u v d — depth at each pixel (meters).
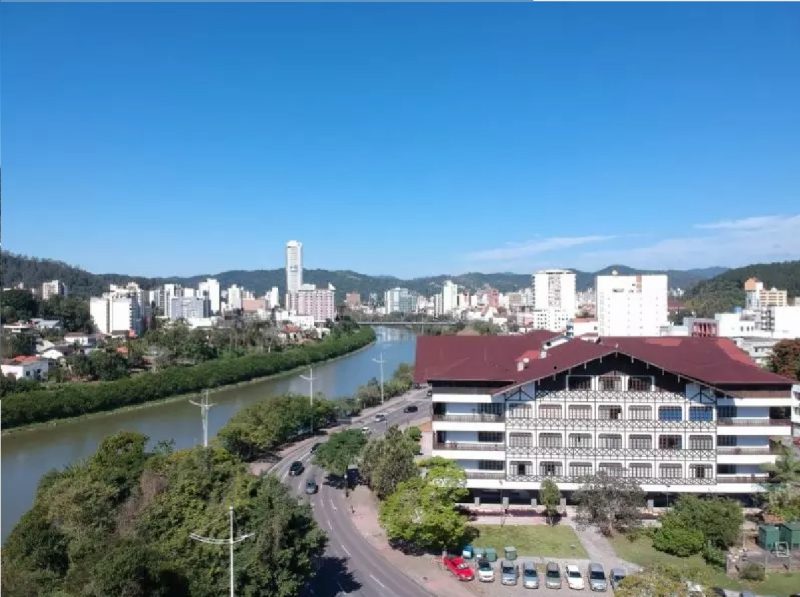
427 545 74.81
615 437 82.44
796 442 107.75
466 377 84.44
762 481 81.19
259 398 187.50
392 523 73.75
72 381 194.00
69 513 64.56
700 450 81.38
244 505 59.03
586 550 74.50
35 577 55.59
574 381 83.19
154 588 48.38
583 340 100.31
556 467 83.25
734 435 81.81
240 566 53.88
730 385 81.19
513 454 83.56
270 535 55.75
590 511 79.06
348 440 102.38
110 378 197.75
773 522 76.62
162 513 58.94
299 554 57.69
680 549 72.50
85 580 48.84
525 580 66.62
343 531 82.25
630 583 54.91
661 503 85.25
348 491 98.44
